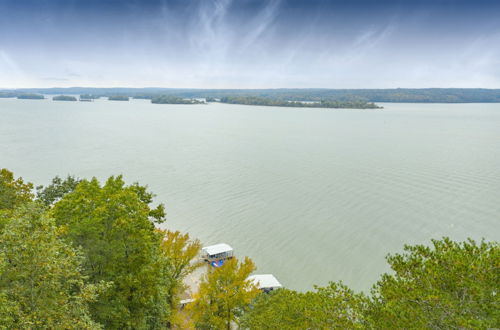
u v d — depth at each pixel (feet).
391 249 167.94
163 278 78.89
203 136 561.02
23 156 349.20
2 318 37.55
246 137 557.33
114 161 340.59
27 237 42.22
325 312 43.65
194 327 84.38
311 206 220.02
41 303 41.93
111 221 64.18
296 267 153.69
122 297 60.29
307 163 348.18
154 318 71.82
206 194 240.73
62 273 44.78
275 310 66.18
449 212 208.64
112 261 61.57
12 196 83.15
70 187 112.68
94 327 44.86
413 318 34.45
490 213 206.18
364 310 41.50
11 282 41.91
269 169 319.27
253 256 161.99
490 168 319.27
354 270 151.64
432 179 280.51
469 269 35.88
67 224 61.05
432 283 37.73
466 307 33.88
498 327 31.19
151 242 69.10
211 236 179.52
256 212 209.56
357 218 201.67
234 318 86.33
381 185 264.72
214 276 86.58
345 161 358.64
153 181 271.90
